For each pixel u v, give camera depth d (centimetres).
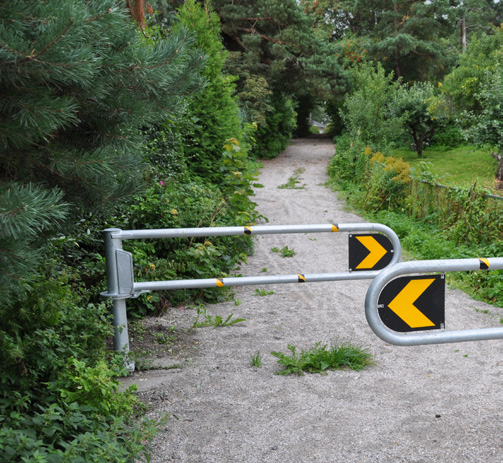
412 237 945
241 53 2945
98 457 232
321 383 386
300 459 284
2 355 269
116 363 369
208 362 430
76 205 307
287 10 2877
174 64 289
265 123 2708
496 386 376
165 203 658
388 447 294
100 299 480
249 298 633
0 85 220
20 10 213
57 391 285
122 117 294
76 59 210
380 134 2189
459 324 535
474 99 2238
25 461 200
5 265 214
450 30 4091
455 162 2523
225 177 951
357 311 575
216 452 292
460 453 286
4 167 276
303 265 812
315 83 2934
